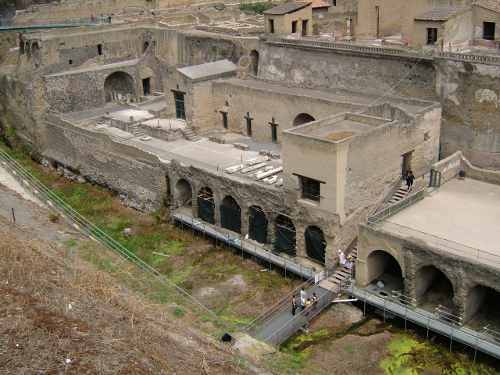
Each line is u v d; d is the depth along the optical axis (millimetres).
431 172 41719
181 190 49500
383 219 37281
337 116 43031
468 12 48219
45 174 61875
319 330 34719
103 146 55375
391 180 42031
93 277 26672
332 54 52469
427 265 33500
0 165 51688
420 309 34594
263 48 58500
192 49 66250
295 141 38625
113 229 48500
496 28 47938
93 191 56812
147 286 32844
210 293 39031
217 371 21547
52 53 66312
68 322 20734
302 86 55438
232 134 56656
